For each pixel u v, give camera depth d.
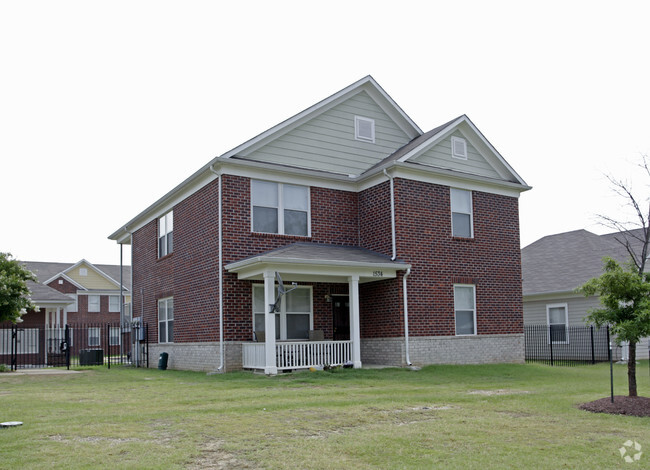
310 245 19.53
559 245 30.91
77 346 42.78
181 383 15.18
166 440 7.95
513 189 22.33
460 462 6.99
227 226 18.38
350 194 21.03
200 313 19.53
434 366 18.72
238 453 7.33
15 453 7.20
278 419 9.44
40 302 30.92
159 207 23.81
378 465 6.87
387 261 18.92
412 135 23.11
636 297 11.44
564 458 7.23
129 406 10.81
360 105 22.05
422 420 9.49
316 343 17.70
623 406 10.52
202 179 19.83
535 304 28.02
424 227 19.83
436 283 19.83
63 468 6.59
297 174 19.84
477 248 21.00
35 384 15.66
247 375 16.47
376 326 19.78
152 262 24.53
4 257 23.44
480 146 22.02
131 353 26.44
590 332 25.17
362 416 9.75
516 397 12.07
